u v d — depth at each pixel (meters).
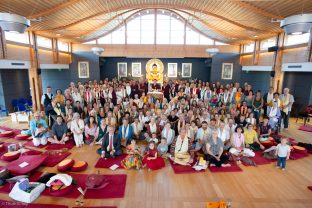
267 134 6.38
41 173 4.55
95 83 10.42
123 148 5.98
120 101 8.79
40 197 3.76
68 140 6.43
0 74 9.70
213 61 14.73
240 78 14.97
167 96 11.08
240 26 9.59
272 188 4.16
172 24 14.41
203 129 5.77
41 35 10.93
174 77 15.94
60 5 7.46
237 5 7.85
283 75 9.80
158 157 5.02
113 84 11.00
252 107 7.91
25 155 5.13
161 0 10.06
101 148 5.50
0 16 3.94
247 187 4.18
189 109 7.70
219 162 4.96
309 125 8.51
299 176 4.63
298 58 8.66
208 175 4.61
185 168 4.88
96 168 4.84
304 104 9.59
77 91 8.77
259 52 12.02
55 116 7.26
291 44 9.20
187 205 3.62
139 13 14.16
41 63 11.05
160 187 4.14
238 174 4.68
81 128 6.29
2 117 9.53
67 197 3.76
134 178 4.45
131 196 3.84
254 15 8.20
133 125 6.54
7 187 4.02
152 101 9.52
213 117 6.32
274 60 10.17
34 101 10.30
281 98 7.98
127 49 14.66
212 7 8.99
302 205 3.66
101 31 13.66
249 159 5.22
